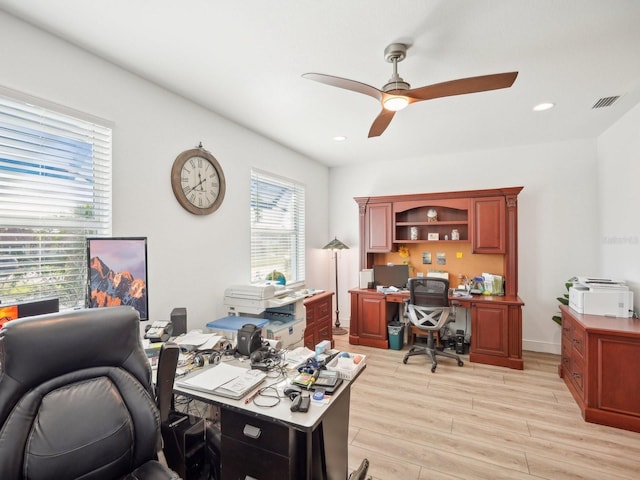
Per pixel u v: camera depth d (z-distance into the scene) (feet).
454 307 13.00
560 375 10.80
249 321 8.98
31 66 5.84
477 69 7.45
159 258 8.20
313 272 16.06
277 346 7.25
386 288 14.44
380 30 6.07
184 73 7.63
